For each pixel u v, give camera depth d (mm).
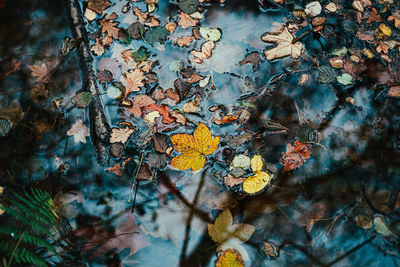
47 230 1403
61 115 1552
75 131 1536
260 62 1620
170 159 1510
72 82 1587
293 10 1702
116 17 1669
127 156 1512
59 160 1506
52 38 1646
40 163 1501
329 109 1568
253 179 1495
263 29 1669
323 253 1424
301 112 1563
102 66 1600
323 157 1518
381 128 1549
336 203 1471
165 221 1449
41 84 1585
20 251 1356
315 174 1502
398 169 1505
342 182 1492
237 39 1651
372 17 1703
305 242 1433
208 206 1466
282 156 1517
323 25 1680
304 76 1605
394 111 1566
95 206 1463
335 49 1645
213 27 1667
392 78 1606
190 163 1509
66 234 1432
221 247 1426
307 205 1469
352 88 1594
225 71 1605
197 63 1611
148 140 1523
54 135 1532
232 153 1518
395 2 1729
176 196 1476
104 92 1571
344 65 1621
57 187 1479
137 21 1663
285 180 1496
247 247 1427
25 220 1387
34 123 1544
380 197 1477
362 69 1618
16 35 1650
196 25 1666
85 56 1614
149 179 1493
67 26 1659
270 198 1477
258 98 1577
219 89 1583
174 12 1684
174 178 1494
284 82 1597
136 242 1430
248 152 1520
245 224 1447
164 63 1607
